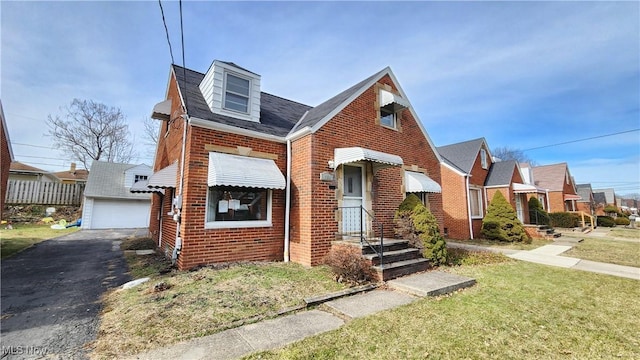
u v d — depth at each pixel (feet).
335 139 31.04
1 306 17.74
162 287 19.35
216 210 27.30
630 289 21.42
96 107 119.03
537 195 81.20
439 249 28.55
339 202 30.09
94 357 11.37
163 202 38.24
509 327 14.38
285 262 28.94
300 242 28.63
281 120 37.70
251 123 32.53
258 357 11.28
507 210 52.95
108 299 18.89
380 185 35.40
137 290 19.92
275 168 30.17
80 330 14.10
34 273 26.78
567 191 98.17
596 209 118.21
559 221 81.15
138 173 85.81
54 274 26.37
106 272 27.04
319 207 28.50
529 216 68.39
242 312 15.80
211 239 26.32
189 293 18.54
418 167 41.70
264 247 29.50
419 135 42.86
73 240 51.85
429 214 29.94
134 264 30.04
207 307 16.31
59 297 19.54
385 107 38.75
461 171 60.13
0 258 34.58
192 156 26.04
